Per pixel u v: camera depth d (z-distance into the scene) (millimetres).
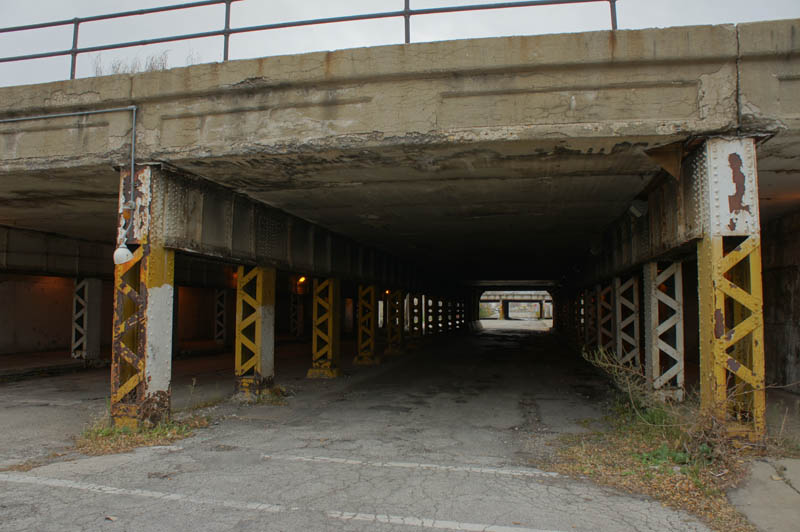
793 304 10438
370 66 6461
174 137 7125
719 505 4652
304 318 32469
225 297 23109
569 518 4434
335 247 14445
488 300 73062
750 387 6125
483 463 6156
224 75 6879
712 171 5914
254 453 6570
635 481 5309
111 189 8859
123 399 7242
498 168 7461
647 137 6062
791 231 10469
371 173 7805
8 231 12914
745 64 5906
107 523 4289
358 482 5414
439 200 9875
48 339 19516
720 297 5789
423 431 7953
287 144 6738
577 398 11094
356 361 18062
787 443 6051
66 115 7418
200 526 4242
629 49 5996
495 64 6203
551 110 6188
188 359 19484
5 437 7328
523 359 20344
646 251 9109
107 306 21797
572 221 12180
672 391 9031
